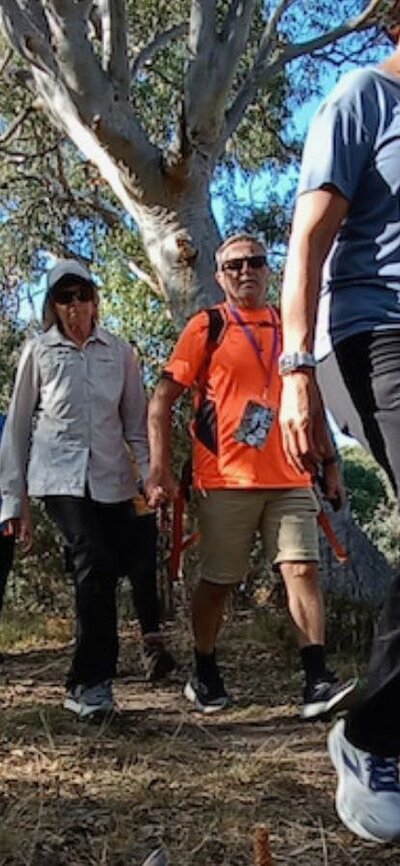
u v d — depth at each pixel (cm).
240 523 498
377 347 285
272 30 1049
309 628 494
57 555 1020
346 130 290
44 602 1036
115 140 875
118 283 1271
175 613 885
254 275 505
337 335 292
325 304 299
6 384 1288
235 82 1166
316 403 286
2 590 666
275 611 805
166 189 897
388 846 311
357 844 316
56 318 506
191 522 748
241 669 640
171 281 907
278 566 503
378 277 289
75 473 486
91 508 487
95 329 508
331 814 347
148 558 563
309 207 288
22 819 338
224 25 914
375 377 285
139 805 356
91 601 473
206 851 314
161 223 909
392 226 290
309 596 494
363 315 287
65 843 321
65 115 940
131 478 512
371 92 294
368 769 302
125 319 1223
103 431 499
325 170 287
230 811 347
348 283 293
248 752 433
